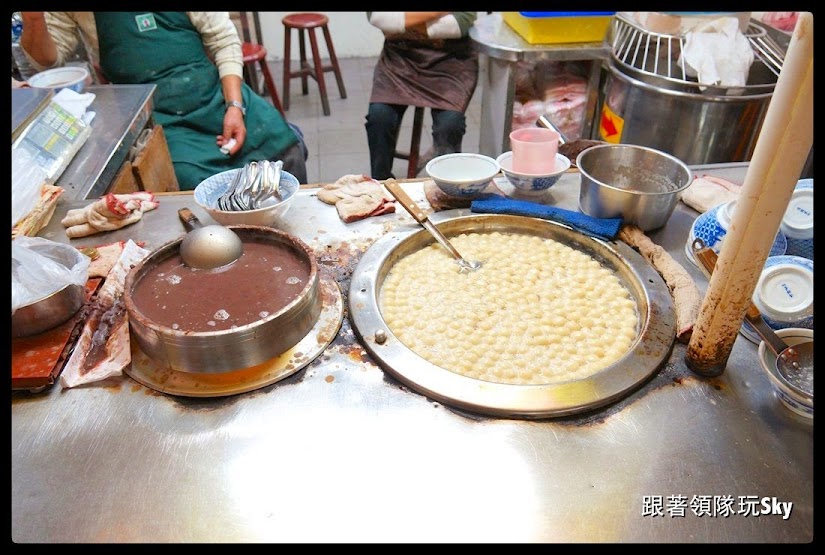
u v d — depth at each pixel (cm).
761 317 93
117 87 216
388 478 81
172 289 102
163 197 148
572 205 144
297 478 81
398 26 277
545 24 256
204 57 252
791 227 115
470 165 149
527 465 82
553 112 284
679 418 88
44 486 80
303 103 462
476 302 113
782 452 83
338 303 110
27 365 94
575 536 74
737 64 216
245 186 136
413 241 129
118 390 94
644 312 108
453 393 90
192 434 87
